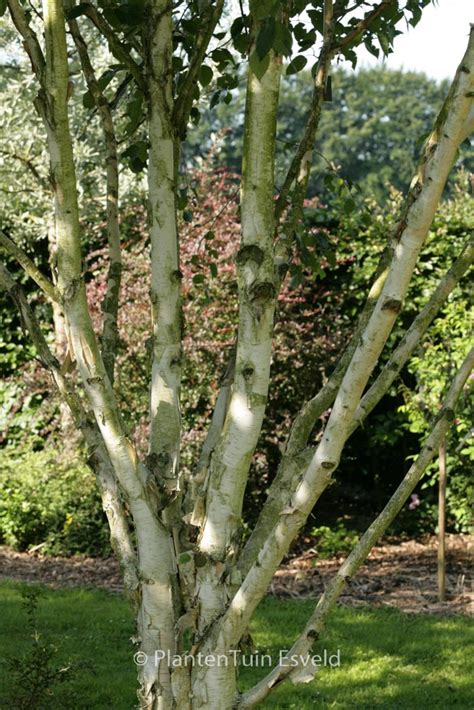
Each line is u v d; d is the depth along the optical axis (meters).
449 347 7.58
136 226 8.82
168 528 2.35
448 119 1.73
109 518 2.48
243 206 2.14
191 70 2.52
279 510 2.33
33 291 9.43
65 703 4.14
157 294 2.45
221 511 2.24
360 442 9.04
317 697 4.45
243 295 2.16
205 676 2.21
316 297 8.45
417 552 7.95
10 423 9.27
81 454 8.26
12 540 8.08
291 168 2.49
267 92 2.09
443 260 8.34
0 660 4.81
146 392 7.67
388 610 6.08
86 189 9.32
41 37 8.10
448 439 7.29
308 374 8.22
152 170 2.44
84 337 2.22
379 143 31.30
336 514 9.17
